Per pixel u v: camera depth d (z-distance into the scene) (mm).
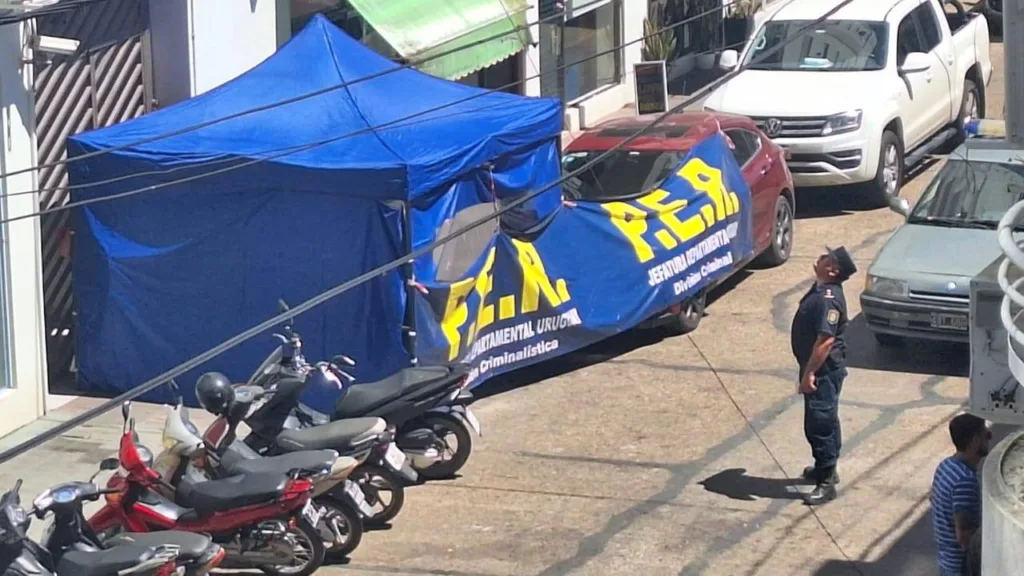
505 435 11578
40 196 12539
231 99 12555
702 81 23969
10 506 7520
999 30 27250
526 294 12445
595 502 10242
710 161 14430
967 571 7332
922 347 13367
